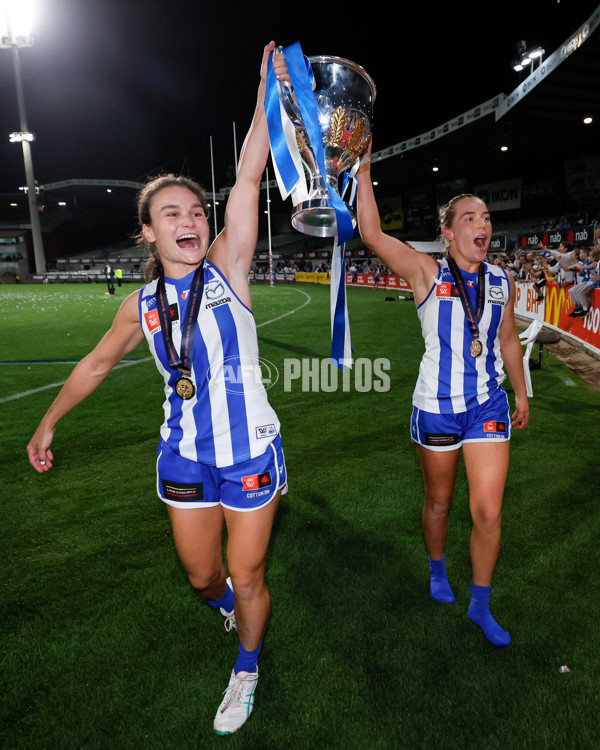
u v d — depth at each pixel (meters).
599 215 20.80
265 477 1.57
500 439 1.93
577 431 4.15
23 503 3.13
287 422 4.64
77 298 21.38
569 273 9.23
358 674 1.79
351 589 2.25
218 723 1.59
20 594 2.27
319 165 1.48
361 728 1.59
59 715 1.66
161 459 1.64
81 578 2.38
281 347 8.57
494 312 1.95
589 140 23.48
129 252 47.84
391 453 3.83
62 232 52.34
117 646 1.95
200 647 1.94
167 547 2.63
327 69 1.62
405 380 6.18
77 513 3.00
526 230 24.08
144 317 1.58
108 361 1.71
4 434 4.42
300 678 1.78
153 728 1.61
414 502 3.03
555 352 7.75
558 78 15.46
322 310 14.74
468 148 25.12
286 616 2.09
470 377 1.94
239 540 1.57
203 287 1.54
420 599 2.18
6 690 1.76
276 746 1.54
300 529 2.76
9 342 9.50
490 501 1.88
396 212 36.25
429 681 1.76
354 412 4.91
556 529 2.69
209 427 1.55
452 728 1.58
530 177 27.95
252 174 1.61
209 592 1.84
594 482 3.21
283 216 46.62
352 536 2.68
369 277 27.00
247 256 1.62
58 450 4.03
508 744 1.53
